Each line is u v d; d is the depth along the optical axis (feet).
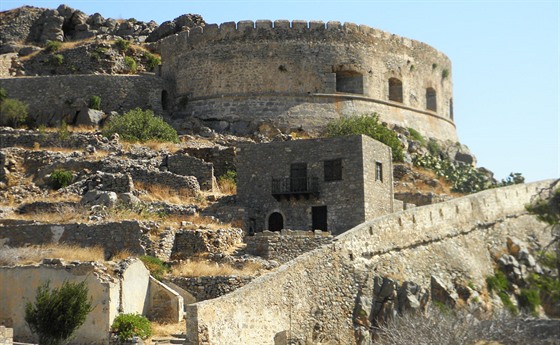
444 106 285.64
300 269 153.79
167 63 266.98
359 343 159.53
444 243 189.98
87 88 253.65
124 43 288.51
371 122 241.96
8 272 145.89
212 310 132.87
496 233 206.80
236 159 203.00
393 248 175.94
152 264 158.20
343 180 188.14
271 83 253.24
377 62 263.70
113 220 172.86
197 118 253.03
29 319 136.77
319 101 254.47
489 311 177.58
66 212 184.44
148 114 239.30
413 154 250.16
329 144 190.08
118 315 141.49
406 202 215.92
